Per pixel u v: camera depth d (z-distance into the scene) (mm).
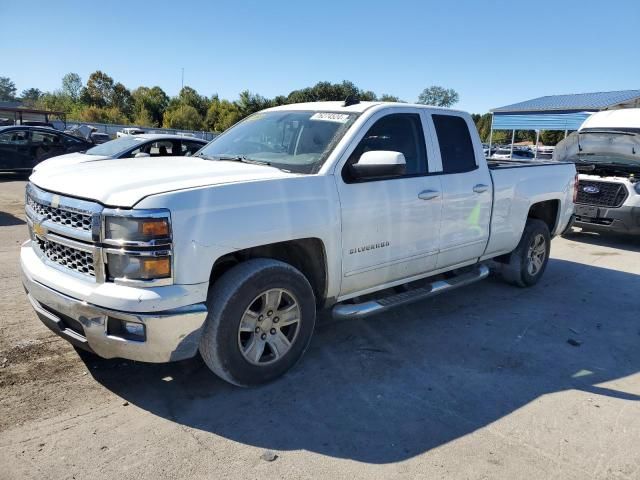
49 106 85438
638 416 3348
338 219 3664
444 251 4652
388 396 3469
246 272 3230
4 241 7484
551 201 6258
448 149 4691
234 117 72438
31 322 4371
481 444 2965
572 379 3852
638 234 8875
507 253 5844
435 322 4898
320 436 2979
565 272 7086
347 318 3988
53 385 3396
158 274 2852
